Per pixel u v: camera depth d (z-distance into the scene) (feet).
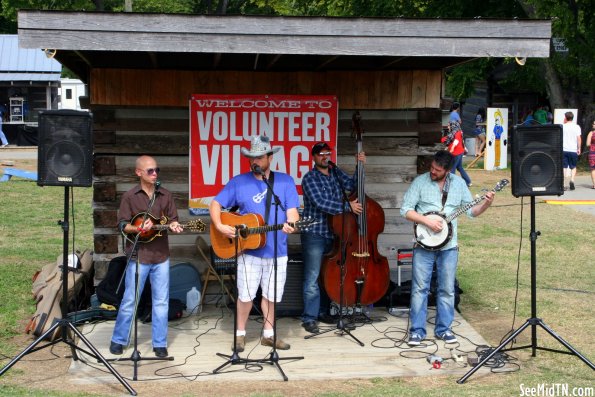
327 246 24.63
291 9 100.58
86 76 28.68
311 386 19.97
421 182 23.00
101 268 26.40
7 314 26.40
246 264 22.03
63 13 18.76
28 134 102.63
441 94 27.20
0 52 105.50
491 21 19.94
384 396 19.10
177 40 19.12
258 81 26.50
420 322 23.26
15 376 20.40
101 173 26.20
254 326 25.14
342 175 24.75
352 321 24.95
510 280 32.30
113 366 21.22
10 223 44.96
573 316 27.02
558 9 67.87
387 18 19.63
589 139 61.11
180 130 26.50
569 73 75.36
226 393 19.33
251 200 21.93
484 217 48.03
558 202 53.83
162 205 21.43
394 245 27.66
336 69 26.78
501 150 74.13
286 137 26.66
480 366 20.43
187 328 24.81
